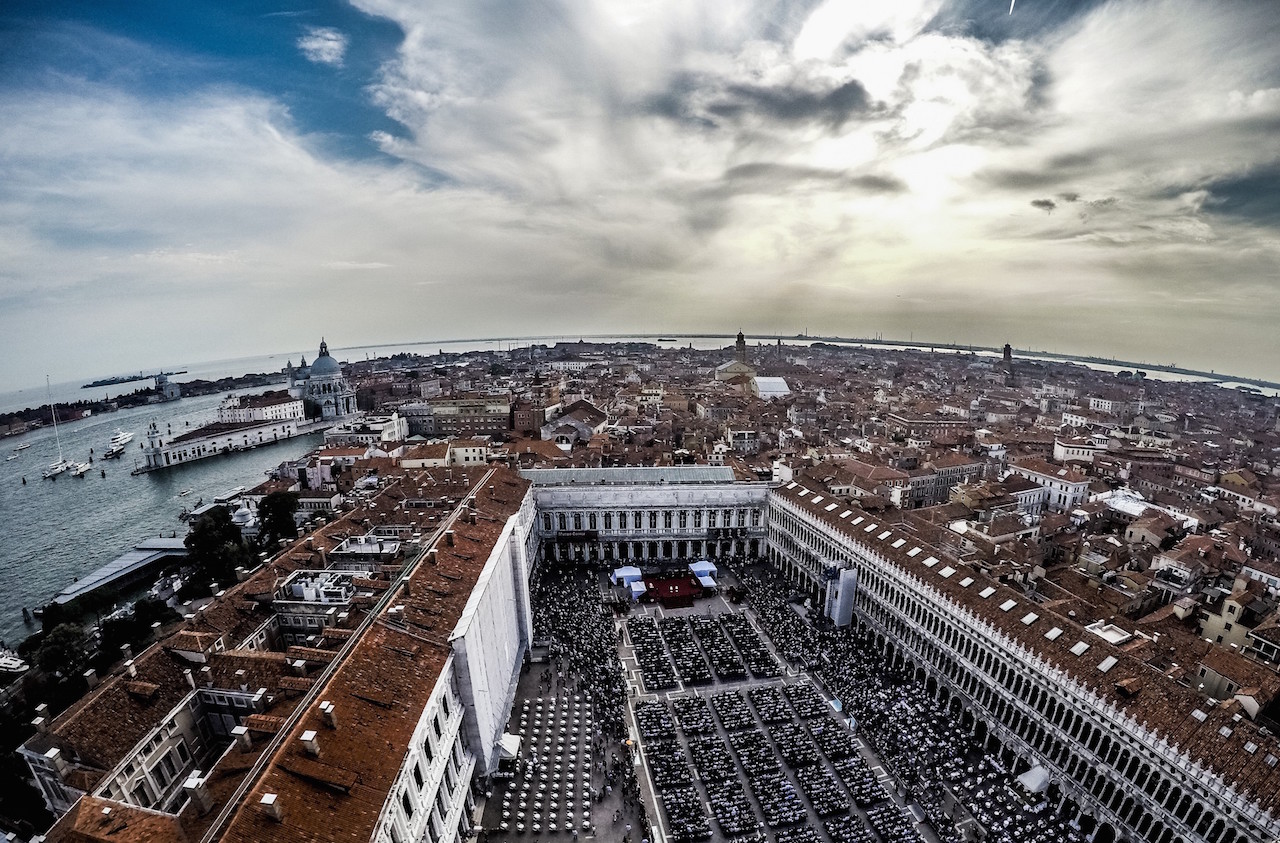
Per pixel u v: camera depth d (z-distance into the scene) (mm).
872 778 88562
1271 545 155125
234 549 150750
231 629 93812
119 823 53375
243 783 54000
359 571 112750
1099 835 79438
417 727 66188
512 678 106938
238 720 82562
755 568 166875
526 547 146625
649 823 80375
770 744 96250
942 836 78312
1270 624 99688
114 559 195625
